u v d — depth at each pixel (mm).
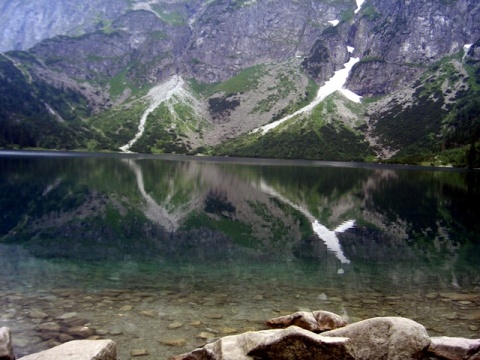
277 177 104875
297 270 23688
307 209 51438
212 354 10727
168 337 13617
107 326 14367
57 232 32531
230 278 21547
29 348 12477
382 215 48406
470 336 14445
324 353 10367
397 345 11141
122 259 24969
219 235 34188
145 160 177625
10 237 30031
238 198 59906
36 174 81500
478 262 26703
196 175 101188
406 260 27062
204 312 16156
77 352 9719
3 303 16312
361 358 11078
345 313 16547
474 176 130375
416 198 66375
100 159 165250
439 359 11273
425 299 18594
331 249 30156
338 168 169375
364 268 24578
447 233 37938
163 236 32938
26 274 20859
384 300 18344
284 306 17172
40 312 15461
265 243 31578
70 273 21359
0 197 49781
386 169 172000
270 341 10555
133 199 53812
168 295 18219
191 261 25094
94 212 42750
